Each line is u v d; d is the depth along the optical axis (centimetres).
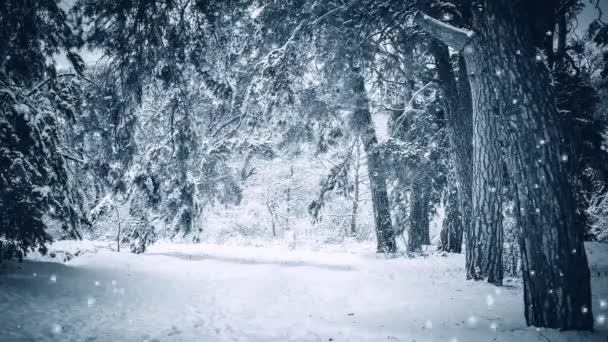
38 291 745
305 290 897
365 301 789
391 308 721
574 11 1258
